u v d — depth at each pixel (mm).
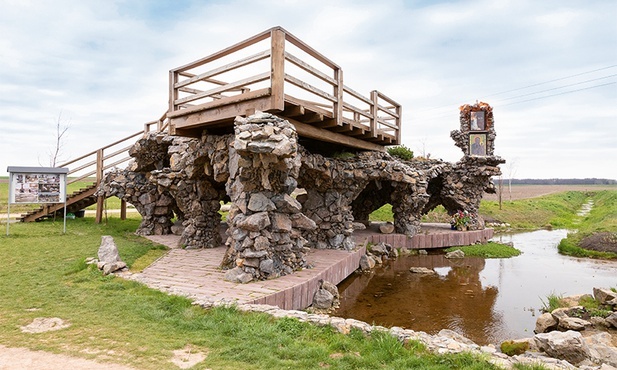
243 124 7840
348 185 14219
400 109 14695
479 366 4484
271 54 7930
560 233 28750
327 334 5445
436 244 19391
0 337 5219
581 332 7949
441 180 23266
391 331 5492
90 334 5344
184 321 5824
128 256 10742
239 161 8234
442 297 11211
